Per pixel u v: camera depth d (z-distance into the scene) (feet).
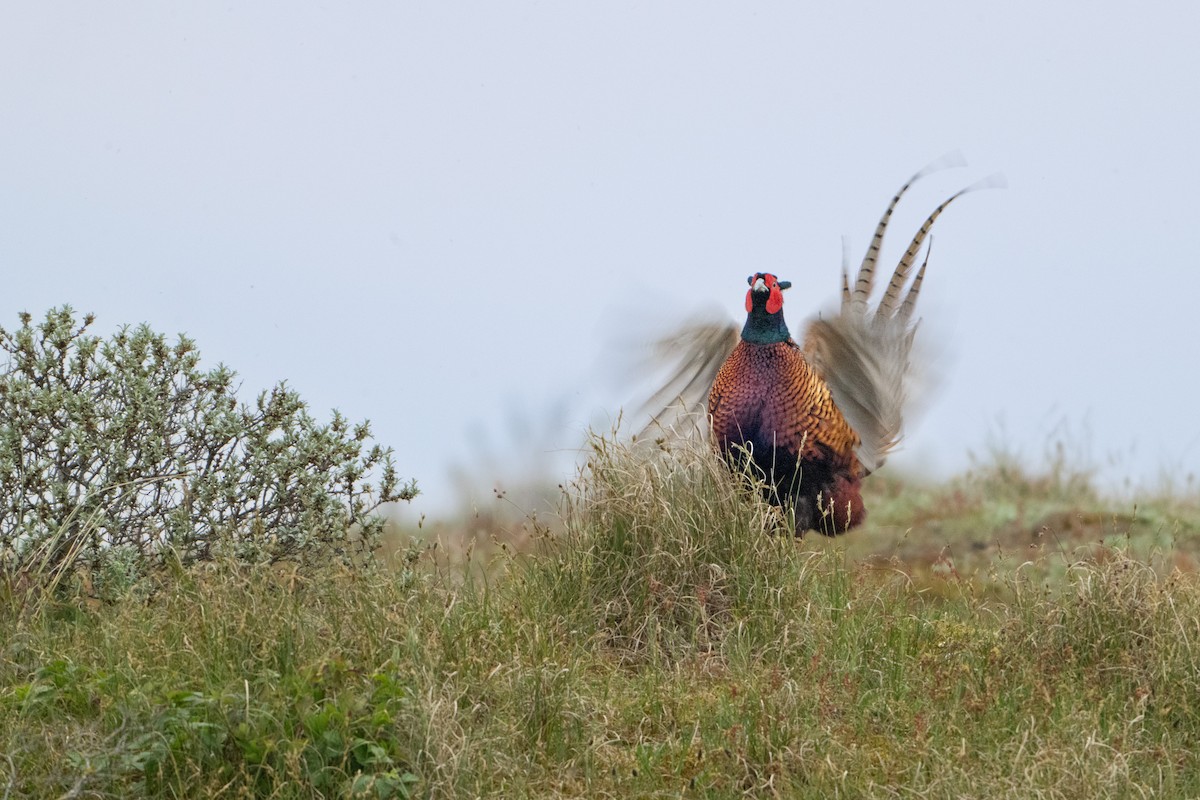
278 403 52.42
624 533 50.52
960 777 36.81
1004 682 44.14
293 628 41.04
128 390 50.62
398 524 63.93
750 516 51.55
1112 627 45.96
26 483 48.98
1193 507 89.40
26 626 44.60
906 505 94.79
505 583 50.83
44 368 50.19
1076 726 39.91
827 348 65.57
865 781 37.55
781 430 62.28
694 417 64.34
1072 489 96.63
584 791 37.42
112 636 42.29
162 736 35.45
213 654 39.81
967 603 53.78
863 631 47.50
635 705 43.01
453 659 42.22
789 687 41.65
